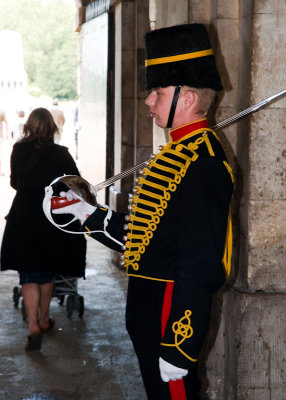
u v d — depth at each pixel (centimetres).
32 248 431
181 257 211
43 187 430
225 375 355
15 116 1820
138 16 640
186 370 211
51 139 441
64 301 545
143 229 227
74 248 443
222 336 357
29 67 5044
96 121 782
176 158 226
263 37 316
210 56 228
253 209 326
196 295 208
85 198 241
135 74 650
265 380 334
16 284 592
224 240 214
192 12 345
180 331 209
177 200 222
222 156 226
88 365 416
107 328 481
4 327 480
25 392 377
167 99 228
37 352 434
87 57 846
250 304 329
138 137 651
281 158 324
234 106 340
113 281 604
